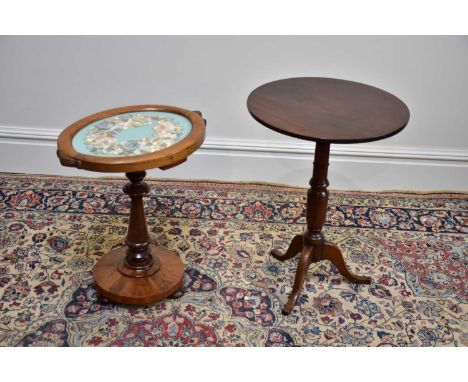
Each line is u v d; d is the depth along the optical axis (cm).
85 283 214
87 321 194
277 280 219
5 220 251
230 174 297
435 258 234
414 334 192
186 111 203
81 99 282
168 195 278
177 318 197
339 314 201
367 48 259
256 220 259
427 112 274
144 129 189
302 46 260
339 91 200
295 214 265
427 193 288
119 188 283
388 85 268
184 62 268
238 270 224
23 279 214
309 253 205
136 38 262
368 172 290
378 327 195
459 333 193
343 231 252
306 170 290
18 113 288
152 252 223
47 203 267
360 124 169
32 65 272
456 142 281
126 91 279
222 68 269
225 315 200
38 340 184
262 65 267
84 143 176
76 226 250
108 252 225
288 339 189
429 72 262
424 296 211
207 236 246
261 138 287
